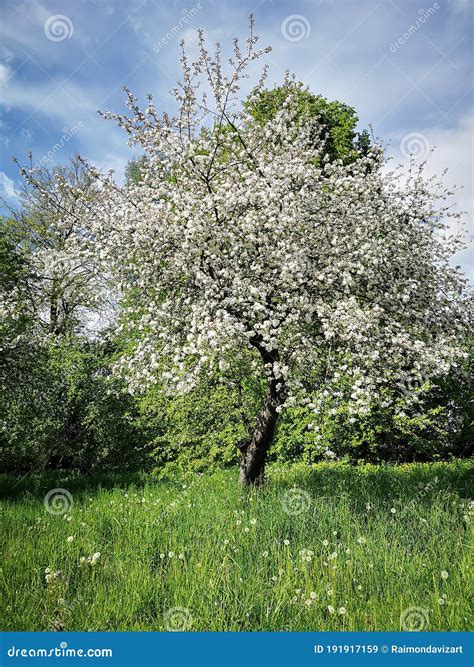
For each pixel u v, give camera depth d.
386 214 7.92
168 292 7.49
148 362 7.38
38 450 12.40
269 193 6.92
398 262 7.67
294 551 5.12
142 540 5.58
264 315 6.62
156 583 4.61
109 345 13.49
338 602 4.18
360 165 8.66
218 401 10.48
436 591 4.09
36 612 4.23
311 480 8.39
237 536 5.55
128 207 7.79
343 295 7.16
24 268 10.92
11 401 11.20
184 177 7.75
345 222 7.53
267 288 6.70
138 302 7.78
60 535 5.96
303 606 4.12
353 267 6.90
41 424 11.91
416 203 8.65
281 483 8.25
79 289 10.09
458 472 8.98
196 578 4.57
